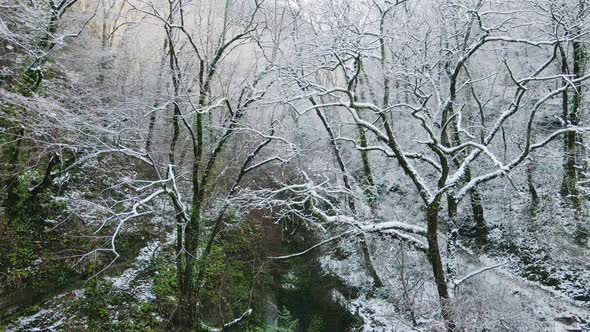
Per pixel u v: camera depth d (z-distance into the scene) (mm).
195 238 11938
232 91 14250
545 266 13406
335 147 15094
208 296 13266
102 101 13711
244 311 13648
